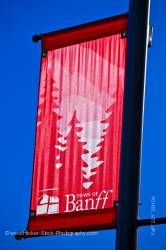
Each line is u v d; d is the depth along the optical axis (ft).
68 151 30.63
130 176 24.25
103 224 28.32
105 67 31.27
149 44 26.86
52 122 31.45
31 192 30.63
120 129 29.71
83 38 32.48
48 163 30.78
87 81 31.50
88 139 30.27
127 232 23.76
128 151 24.54
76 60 32.22
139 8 26.30
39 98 32.30
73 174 30.04
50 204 30.07
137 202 24.13
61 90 31.91
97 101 30.73
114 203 28.63
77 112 31.09
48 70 32.73
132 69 25.48
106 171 29.37
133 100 25.07
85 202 29.32
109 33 31.81
